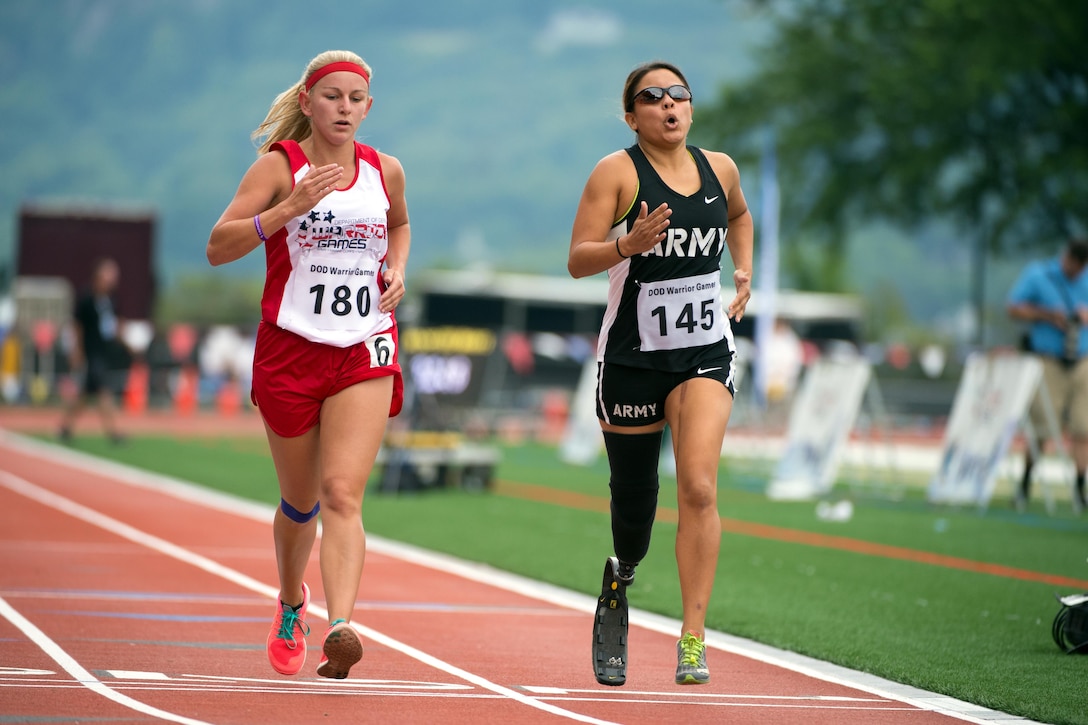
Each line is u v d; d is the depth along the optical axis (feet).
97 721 51.80
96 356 236.63
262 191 59.57
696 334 60.95
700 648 59.52
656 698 61.41
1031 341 148.46
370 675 64.69
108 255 395.34
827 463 169.68
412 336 173.27
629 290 60.80
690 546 59.88
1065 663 71.00
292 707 55.93
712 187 61.46
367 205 59.88
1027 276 147.84
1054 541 124.16
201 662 66.59
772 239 235.61
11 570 98.12
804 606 89.45
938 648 75.10
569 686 63.72
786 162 428.56
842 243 436.76
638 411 61.36
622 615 62.44
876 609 88.53
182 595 89.35
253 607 85.40
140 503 149.69
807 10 437.99
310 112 60.03
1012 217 395.96
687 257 60.59
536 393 347.77
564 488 178.50
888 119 408.67
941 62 379.55
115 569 100.78
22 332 362.74
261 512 143.23
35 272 391.65
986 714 59.47
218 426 311.88
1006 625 82.99
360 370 59.62
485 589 96.17
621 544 62.69
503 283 358.43
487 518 142.20
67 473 183.62
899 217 430.61
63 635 72.69
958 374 364.38
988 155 400.88
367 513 146.20
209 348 379.14
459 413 182.70
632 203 60.70
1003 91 365.20
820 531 131.34
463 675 65.67
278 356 59.52
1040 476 150.41
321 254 59.21
